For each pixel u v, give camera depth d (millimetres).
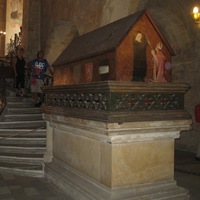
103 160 3855
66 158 5059
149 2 9445
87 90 3957
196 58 8391
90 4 11477
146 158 3908
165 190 3941
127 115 3559
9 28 23766
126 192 3695
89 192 3953
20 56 10492
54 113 5031
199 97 8336
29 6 17062
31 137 7508
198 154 7277
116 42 3760
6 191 4891
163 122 3850
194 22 8227
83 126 4117
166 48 4121
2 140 7477
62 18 14008
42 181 5484
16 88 10594
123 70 3781
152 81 4004
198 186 5039
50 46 15922
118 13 9781
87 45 4734
